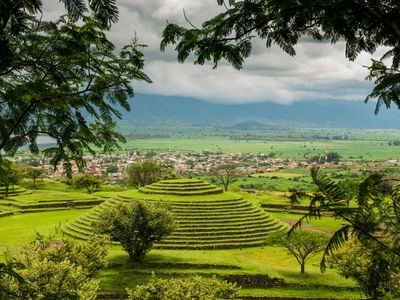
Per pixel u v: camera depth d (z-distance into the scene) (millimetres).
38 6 7047
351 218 8727
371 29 8328
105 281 44156
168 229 50875
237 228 67438
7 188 107250
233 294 30125
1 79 9430
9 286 20156
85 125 10922
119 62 10016
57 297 10680
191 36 8430
